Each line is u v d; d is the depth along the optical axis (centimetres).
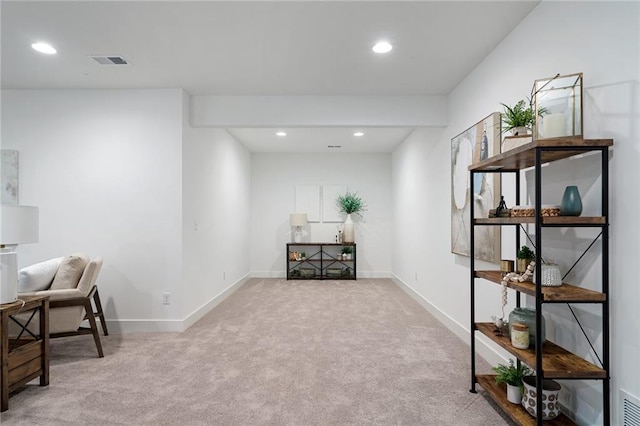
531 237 244
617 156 175
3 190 400
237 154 643
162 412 229
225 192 565
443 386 264
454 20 257
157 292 398
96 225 400
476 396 250
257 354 327
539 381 178
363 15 251
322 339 368
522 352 202
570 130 185
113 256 400
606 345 175
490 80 307
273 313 470
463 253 357
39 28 268
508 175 277
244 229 702
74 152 401
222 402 241
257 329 402
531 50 246
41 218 401
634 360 166
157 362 310
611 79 179
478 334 328
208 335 382
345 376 281
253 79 370
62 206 401
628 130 169
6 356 233
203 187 466
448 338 371
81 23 261
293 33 277
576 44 203
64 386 265
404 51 306
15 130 401
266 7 242
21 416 225
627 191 170
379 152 754
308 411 230
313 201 765
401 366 301
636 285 166
